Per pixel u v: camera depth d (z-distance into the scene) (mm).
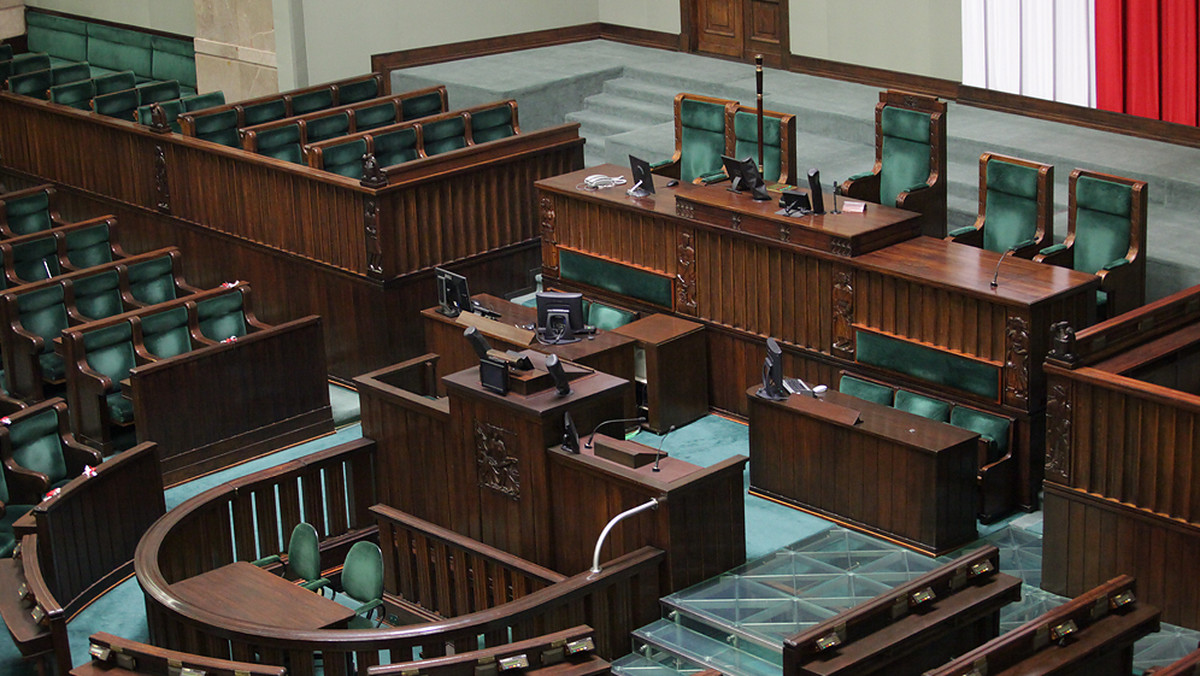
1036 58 13219
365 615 9547
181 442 10656
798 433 9531
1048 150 12414
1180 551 8086
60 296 11820
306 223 12117
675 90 15375
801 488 9641
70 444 10117
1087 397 8258
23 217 13641
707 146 12102
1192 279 10391
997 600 7953
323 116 13414
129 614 9156
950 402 9602
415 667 7188
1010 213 10562
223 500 9219
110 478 9375
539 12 17000
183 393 10594
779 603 8312
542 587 8805
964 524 9094
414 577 9578
